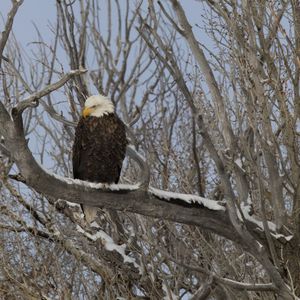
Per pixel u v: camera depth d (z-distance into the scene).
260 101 17.80
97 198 15.77
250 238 16.45
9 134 14.16
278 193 18.33
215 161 15.91
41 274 18.38
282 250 17.73
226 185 16.16
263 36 18.64
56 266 18.50
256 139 17.11
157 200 16.33
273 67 18.53
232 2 18.64
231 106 18.36
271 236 17.56
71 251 19.38
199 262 19.81
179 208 16.56
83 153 19.50
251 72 17.81
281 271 17.39
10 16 13.45
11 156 14.67
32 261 18.39
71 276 19.09
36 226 18.97
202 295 19.06
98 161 19.45
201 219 16.83
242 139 17.41
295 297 16.38
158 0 16.42
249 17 18.55
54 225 19.38
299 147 19.62
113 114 19.42
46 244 19.14
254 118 17.27
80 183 15.52
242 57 17.91
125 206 16.12
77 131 19.53
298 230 18.30
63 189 15.30
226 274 19.11
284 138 18.58
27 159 14.49
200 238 19.95
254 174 18.39
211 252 19.67
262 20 18.66
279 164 19.72
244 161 18.48
